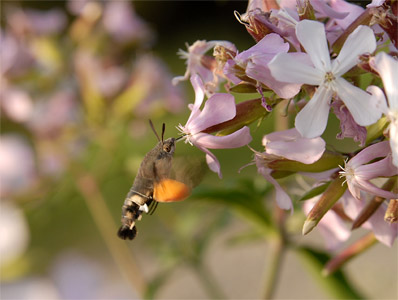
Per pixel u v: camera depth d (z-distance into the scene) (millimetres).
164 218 473
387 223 284
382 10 261
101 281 568
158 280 428
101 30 490
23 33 474
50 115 474
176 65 1825
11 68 465
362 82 270
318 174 277
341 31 274
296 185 335
